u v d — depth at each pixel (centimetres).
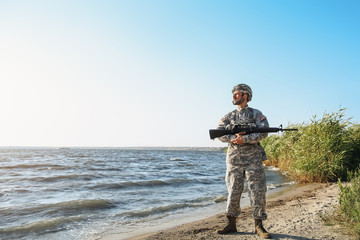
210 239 343
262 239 325
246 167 341
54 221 517
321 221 395
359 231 317
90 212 600
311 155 913
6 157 4294
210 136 352
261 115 345
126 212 598
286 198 661
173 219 537
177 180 1194
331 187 748
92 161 3088
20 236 434
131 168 2047
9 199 760
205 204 688
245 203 664
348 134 929
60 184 1064
